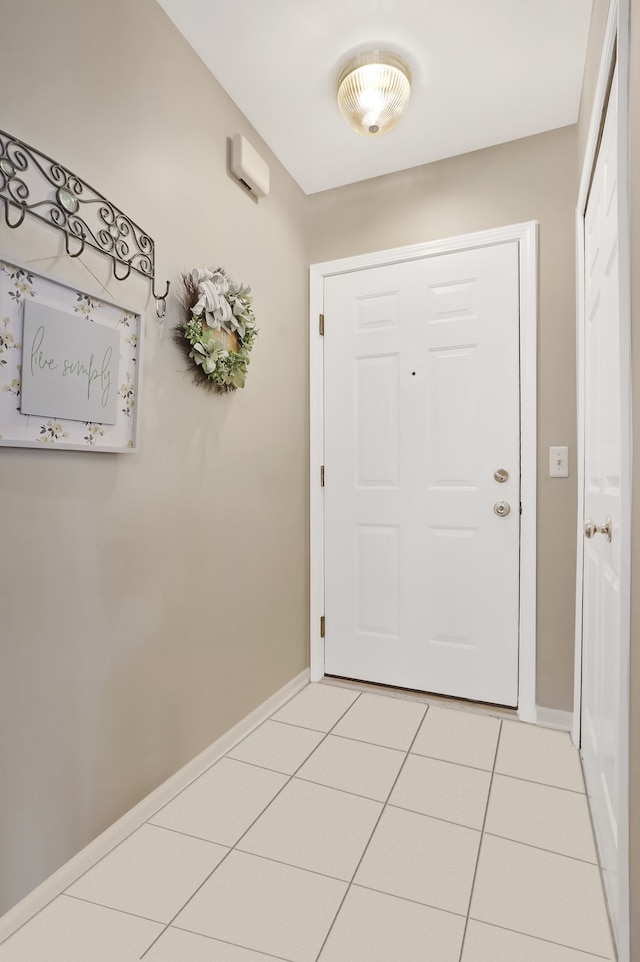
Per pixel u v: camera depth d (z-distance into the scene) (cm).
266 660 222
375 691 243
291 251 246
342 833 149
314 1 158
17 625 118
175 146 167
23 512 119
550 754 190
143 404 154
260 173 207
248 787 170
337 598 256
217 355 177
